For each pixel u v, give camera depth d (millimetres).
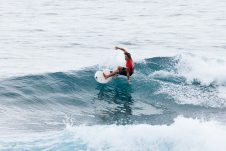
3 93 62500
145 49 95500
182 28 120812
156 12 145750
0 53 89625
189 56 75562
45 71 73250
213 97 63906
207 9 152375
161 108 60656
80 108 60781
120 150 42531
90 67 72062
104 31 115062
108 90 66250
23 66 78812
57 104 61656
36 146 45031
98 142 43938
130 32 114438
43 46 97250
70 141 44781
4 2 163375
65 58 86125
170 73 71312
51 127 53531
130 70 64500
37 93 63844
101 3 164375
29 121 55250
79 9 150250
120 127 45875
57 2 166000
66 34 110625
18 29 115562
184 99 63125
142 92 65750
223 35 112625
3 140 47000
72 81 67812
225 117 57875
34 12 142875
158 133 44000
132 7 155750
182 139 42844
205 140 42344
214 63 73625
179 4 163375
